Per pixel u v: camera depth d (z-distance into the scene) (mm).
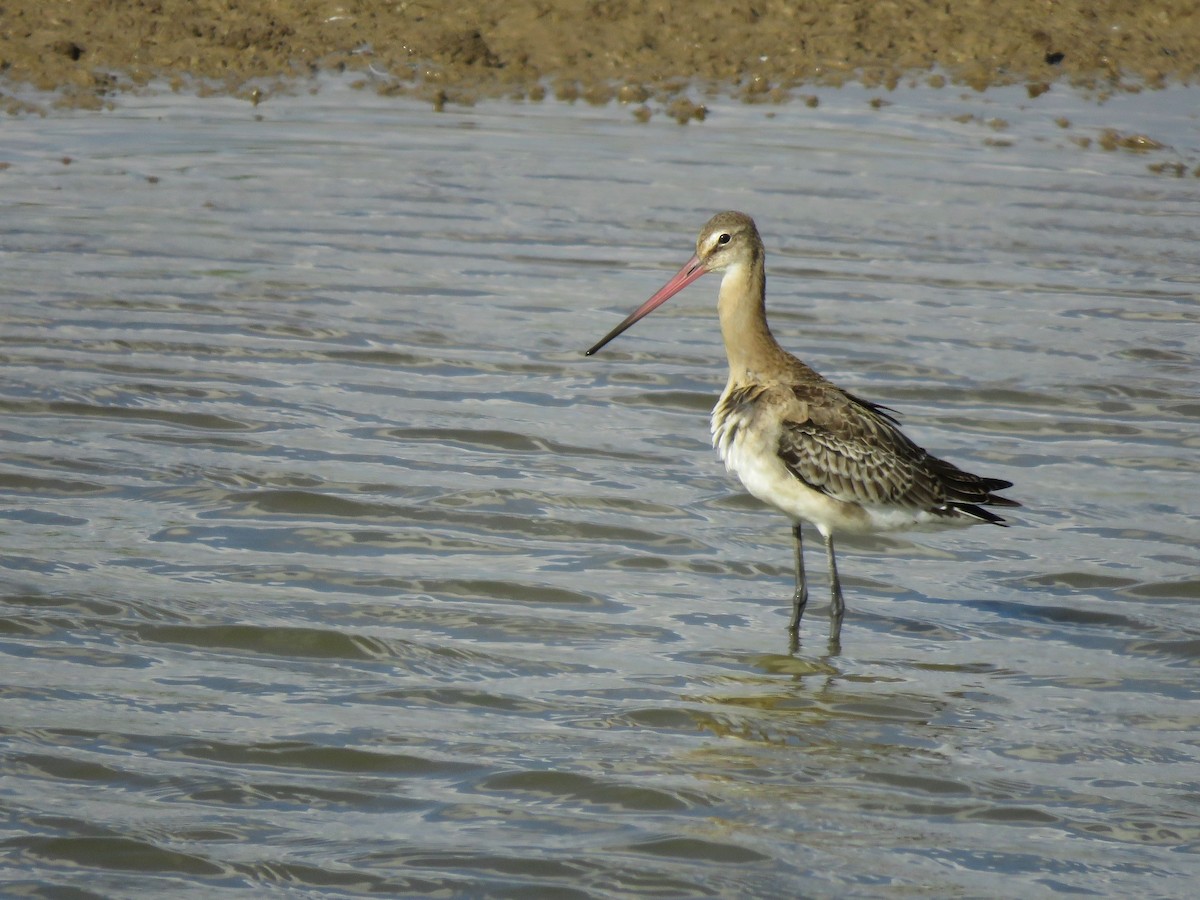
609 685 11516
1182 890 9250
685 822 9867
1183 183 22562
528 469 14859
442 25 26594
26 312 17531
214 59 25516
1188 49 27016
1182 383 17031
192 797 9914
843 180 22266
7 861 9219
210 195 21172
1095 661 12109
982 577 13484
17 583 12359
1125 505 14578
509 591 12789
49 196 20828
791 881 9289
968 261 19891
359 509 13945
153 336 17188
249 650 11734
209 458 14711
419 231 20312
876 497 12281
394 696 11227
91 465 14430
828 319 18188
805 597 12531
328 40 26172
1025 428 15984
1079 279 19562
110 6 26375
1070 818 10008
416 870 9281
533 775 10297
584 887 9172
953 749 10805
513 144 23234
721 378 17016
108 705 10875
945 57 26547
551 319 18172
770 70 26000
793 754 10695
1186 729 11141
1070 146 23703
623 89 25078
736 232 12914
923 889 9219
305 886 9109
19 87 24328
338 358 16984
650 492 14578
